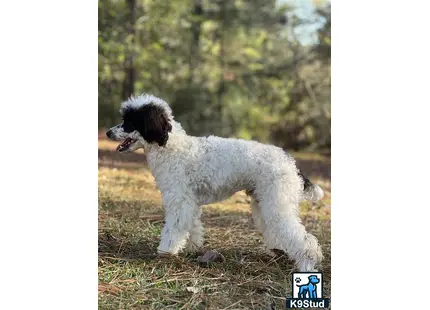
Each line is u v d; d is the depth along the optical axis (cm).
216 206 224
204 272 151
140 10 360
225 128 430
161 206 209
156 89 402
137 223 186
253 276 153
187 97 414
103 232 176
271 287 147
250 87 445
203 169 154
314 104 418
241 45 441
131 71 343
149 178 247
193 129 425
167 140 155
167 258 155
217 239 179
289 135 429
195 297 139
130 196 218
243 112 439
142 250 165
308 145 424
